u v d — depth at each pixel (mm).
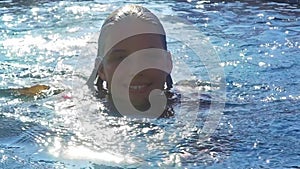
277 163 6414
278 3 17250
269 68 10688
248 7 16734
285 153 6688
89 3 17312
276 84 9672
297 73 10391
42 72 10383
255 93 9133
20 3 17234
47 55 11656
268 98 8883
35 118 7812
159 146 6801
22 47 12336
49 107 8266
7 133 7277
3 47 12336
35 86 9281
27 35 13516
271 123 7688
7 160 6473
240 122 7688
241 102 8617
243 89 9320
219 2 17438
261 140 7062
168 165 6301
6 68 10664
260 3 17234
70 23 14844
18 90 9164
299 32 13727
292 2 17297
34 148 6816
